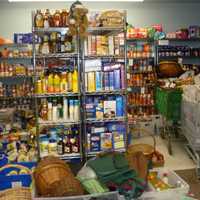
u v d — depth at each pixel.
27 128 4.51
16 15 6.12
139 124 5.68
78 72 3.73
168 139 4.84
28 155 3.55
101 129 3.83
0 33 6.12
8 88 5.74
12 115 4.83
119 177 2.51
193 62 6.43
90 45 3.73
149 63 6.00
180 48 6.05
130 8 6.34
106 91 3.75
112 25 3.72
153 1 6.18
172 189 2.49
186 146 4.63
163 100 4.85
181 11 6.45
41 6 6.11
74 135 3.83
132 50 5.86
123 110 3.85
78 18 3.51
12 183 3.04
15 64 5.88
